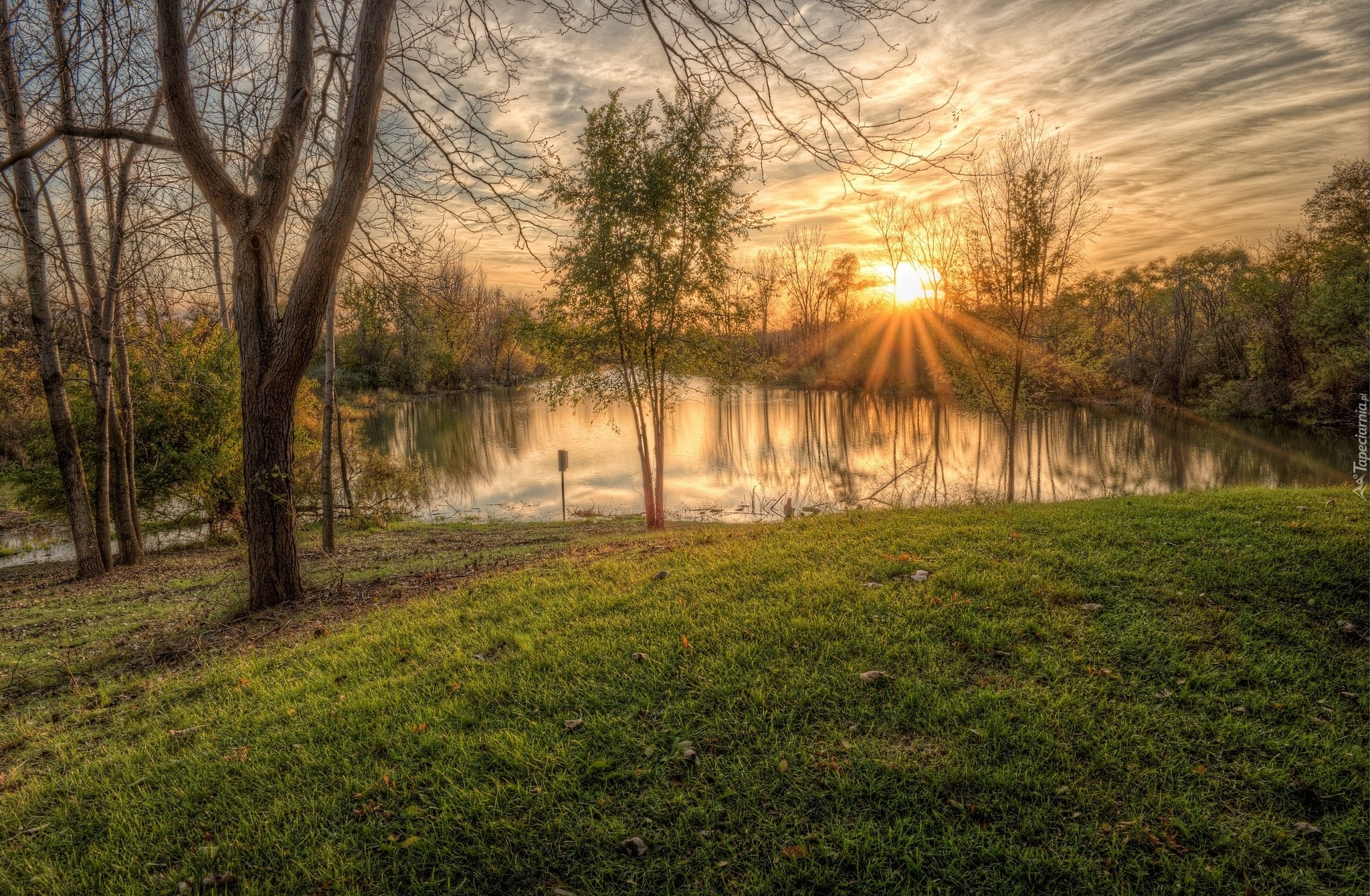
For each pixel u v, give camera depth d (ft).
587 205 47.80
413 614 20.89
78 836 11.25
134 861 10.37
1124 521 24.11
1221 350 128.67
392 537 50.75
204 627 22.72
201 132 20.35
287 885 9.61
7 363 50.67
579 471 93.91
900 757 11.33
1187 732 11.85
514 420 156.25
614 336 51.49
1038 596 17.25
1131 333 155.74
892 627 15.76
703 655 14.96
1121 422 121.80
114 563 42.52
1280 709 12.40
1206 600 16.62
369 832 10.49
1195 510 25.32
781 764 11.19
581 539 40.55
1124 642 14.74
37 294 35.63
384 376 187.32
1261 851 9.52
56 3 23.97
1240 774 10.95
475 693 14.29
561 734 12.58
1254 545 19.88
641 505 71.41
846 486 76.07
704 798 10.73
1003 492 69.87
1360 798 10.32
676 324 51.37
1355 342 96.58
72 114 24.68
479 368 225.56
